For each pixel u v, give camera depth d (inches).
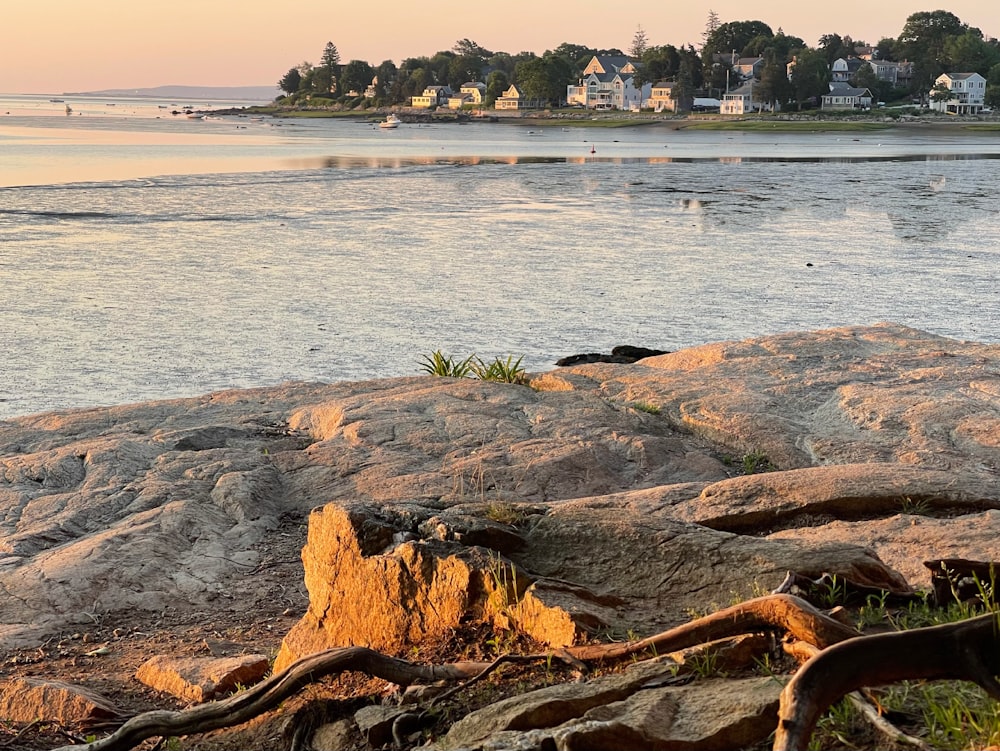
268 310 979.9
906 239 1517.0
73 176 2368.4
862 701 151.9
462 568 213.0
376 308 992.9
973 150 4232.3
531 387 530.9
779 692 157.2
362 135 5629.9
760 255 1354.6
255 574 358.6
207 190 2097.7
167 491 399.9
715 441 429.4
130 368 780.0
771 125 6574.8
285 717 206.8
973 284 1147.9
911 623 186.4
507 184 2410.2
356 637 234.4
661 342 872.3
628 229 1608.0
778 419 430.3
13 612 326.0
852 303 1042.1
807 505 297.7
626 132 6407.5
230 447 447.5
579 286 1117.1
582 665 182.4
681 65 7824.8
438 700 187.6
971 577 199.2
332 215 1729.8
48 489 413.4
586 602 204.2
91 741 229.9
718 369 510.9
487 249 1380.4
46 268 1179.9
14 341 852.0
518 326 925.2
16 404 689.6
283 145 4188.0
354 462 418.9
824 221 1733.5
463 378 530.6
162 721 198.4
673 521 229.0
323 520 247.1
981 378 466.0
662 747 152.7
